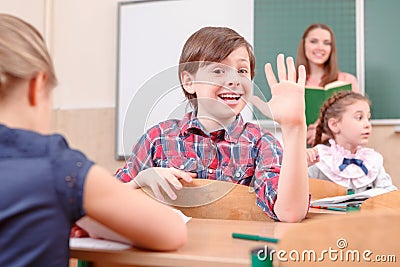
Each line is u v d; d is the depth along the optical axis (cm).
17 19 59
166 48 242
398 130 207
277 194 86
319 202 109
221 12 234
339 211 101
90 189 52
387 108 210
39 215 50
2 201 50
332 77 216
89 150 251
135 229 54
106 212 53
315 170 197
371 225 45
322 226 46
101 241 61
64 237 52
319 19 219
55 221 51
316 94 216
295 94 81
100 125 251
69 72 259
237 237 64
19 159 52
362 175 189
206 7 237
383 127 210
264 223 79
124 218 54
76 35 260
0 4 247
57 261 51
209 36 106
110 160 247
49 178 51
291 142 82
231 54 105
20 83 54
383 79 211
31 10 259
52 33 262
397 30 210
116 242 60
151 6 245
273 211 88
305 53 219
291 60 85
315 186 152
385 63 211
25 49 55
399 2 210
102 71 254
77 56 259
